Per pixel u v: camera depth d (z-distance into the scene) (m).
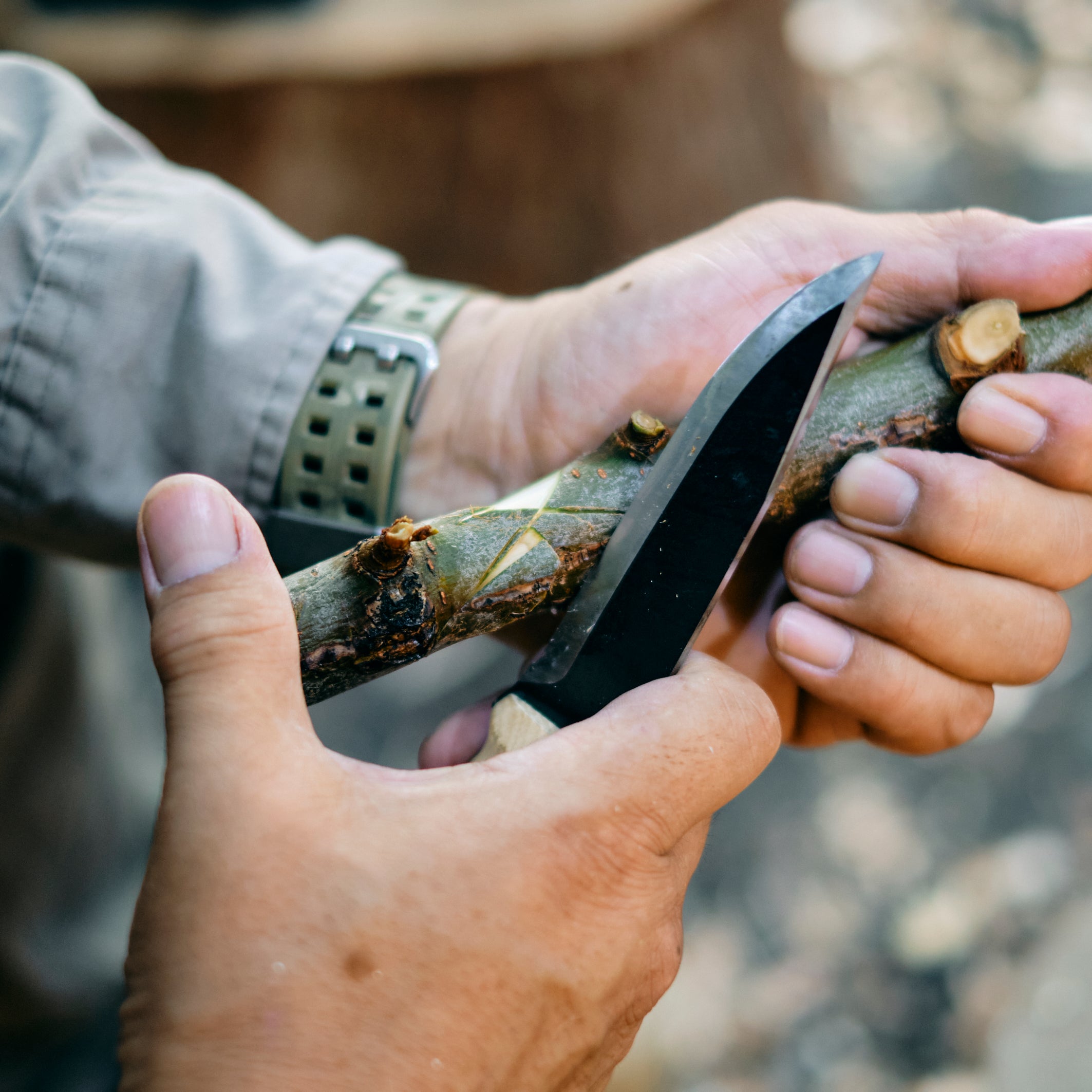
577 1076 0.39
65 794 0.63
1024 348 0.44
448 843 0.38
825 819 0.95
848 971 0.84
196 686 0.38
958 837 0.90
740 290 0.47
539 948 0.38
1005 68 1.78
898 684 0.45
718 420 0.41
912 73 1.79
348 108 0.96
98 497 0.48
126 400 0.47
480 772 0.39
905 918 0.86
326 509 0.48
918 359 0.44
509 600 0.41
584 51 0.94
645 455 0.43
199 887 0.37
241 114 0.96
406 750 1.09
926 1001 0.80
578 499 0.42
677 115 1.03
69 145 0.48
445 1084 0.38
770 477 0.41
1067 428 0.43
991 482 0.43
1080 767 0.90
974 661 0.45
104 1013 0.65
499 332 0.50
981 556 0.44
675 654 0.41
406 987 0.38
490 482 0.49
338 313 0.48
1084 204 1.53
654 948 0.40
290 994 0.37
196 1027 0.37
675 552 0.41
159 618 0.38
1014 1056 0.70
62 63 0.94
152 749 0.82
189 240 0.48
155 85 0.94
